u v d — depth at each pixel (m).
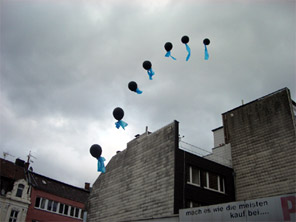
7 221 24.50
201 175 15.59
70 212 30.83
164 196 14.43
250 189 15.82
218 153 18.95
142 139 18.53
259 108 17.27
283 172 14.68
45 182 30.52
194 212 11.42
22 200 26.25
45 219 27.94
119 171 19.23
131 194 16.92
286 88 16.17
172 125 16.42
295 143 14.70
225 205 10.41
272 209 9.08
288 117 15.54
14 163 29.08
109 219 17.72
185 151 15.67
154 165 16.22
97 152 8.94
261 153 16.08
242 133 17.59
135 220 14.91
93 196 20.66
